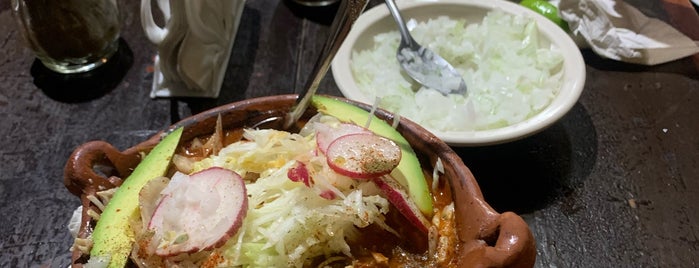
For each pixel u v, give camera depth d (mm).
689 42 688
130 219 467
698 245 562
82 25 676
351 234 472
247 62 708
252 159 486
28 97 684
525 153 617
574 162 613
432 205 484
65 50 682
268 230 457
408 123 506
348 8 496
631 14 704
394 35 695
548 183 598
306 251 459
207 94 674
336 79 612
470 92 644
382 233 476
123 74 703
